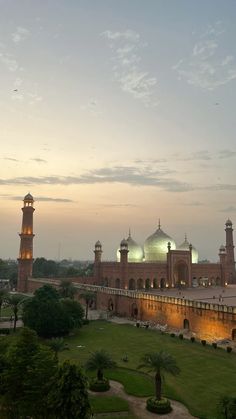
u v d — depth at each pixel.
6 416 26.05
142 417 28.81
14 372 26.14
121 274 99.38
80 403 22.84
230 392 33.19
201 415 28.83
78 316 57.84
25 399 25.06
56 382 23.58
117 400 31.84
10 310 78.94
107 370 39.44
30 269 108.94
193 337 51.06
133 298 70.94
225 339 50.31
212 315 53.09
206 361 41.94
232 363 41.16
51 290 59.41
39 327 53.25
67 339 53.56
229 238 126.81
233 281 125.12
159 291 98.75
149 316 66.50
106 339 53.09
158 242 114.19
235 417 23.25
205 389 33.97
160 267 106.00
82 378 23.56
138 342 51.19
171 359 31.69
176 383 35.47
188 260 110.69
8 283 129.25
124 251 99.94
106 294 78.94
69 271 141.38
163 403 30.09
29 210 109.81
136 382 35.91
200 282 113.75
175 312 60.41
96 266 111.19
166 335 55.19
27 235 108.38
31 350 27.67
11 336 52.94
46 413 23.95
